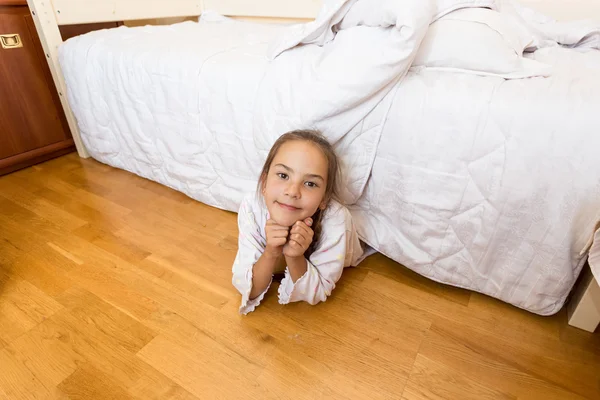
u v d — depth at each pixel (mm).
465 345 751
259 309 827
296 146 728
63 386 661
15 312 810
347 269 953
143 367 696
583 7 1316
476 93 708
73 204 1228
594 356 732
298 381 676
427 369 703
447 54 795
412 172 799
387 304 846
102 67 1259
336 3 902
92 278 911
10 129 1394
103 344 740
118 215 1169
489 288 825
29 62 1396
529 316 819
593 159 622
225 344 744
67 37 1590
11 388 658
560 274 726
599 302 738
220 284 900
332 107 791
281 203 720
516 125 668
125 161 1414
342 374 690
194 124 1107
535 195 686
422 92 753
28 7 1351
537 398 658
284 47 961
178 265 958
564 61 906
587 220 655
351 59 784
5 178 1398
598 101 636
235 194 1112
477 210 755
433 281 916
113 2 1550
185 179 1223
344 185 885
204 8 2043
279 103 880
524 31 949
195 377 680
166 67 1104
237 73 978
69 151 1629
